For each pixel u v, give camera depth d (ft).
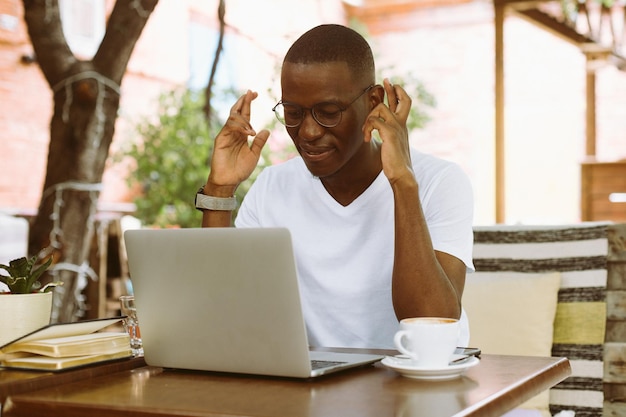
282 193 7.04
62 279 14.90
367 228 6.57
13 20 25.26
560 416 6.72
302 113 5.98
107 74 15.20
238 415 3.84
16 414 4.32
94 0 27.68
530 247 8.40
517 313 8.07
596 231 8.17
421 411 3.89
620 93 37.58
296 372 4.60
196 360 4.95
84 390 4.52
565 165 38.47
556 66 38.52
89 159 15.14
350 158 6.28
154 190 25.23
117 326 17.21
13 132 25.46
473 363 4.77
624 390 7.70
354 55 6.00
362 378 4.72
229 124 6.69
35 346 4.94
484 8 37.47
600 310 7.95
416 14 38.65
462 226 6.30
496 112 25.22
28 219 20.65
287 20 33.22
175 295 4.91
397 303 5.75
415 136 39.55
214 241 4.66
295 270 4.44
